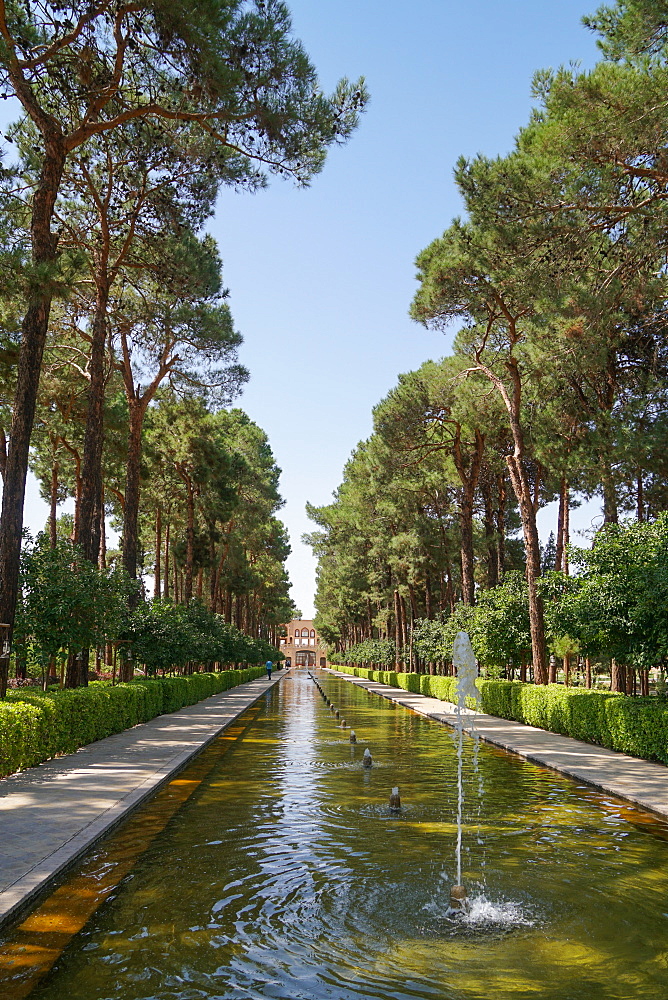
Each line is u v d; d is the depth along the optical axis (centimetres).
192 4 1019
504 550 3441
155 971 412
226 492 3538
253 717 2248
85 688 1391
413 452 2909
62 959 427
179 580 5097
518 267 1396
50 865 568
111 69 1295
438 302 2059
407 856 670
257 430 4884
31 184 1339
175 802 889
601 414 1772
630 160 1212
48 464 3206
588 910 529
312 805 902
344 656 8238
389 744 1562
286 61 1111
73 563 1539
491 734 1658
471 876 608
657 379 1731
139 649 2012
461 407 2441
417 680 3500
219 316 2272
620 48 1199
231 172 1405
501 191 1297
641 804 874
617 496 1841
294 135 1202
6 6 1226
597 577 1372
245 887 570
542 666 1977
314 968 421
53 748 1108
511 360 2064
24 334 1197
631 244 1298
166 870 611
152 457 3153
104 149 1548
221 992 388
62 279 1271
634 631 1302
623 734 1279
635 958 441
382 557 4497
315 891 563
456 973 417
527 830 782
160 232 1664
